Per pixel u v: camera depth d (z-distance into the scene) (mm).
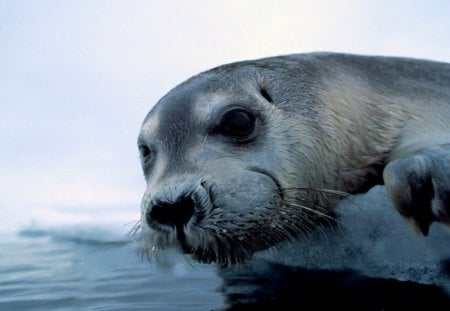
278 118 1120
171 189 1021
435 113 1202
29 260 1436
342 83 1188
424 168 1053
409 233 1146
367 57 1261
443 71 1276
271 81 1150
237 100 1111
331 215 1159
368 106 1187
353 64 1230
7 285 1203
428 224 1057
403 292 1019
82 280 1198
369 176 1183
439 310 959
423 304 978
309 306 988
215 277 1145
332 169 1151
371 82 1210
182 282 1132
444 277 1065
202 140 1081
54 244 1672
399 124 1190
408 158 1069
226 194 1032
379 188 1199
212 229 1017
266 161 1085
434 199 1042
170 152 1074
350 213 1170
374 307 975
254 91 1130
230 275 1146
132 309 1024
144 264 1281
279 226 1073
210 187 1029
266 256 1182
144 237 1051
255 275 1132
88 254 1457
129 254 1394
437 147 1081
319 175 1137
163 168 1060
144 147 1132
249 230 1038
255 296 1038
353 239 1146
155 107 1137
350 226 1157
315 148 1130
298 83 1157
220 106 1101
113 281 1175
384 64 1253
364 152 1173
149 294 1084
